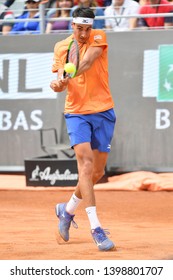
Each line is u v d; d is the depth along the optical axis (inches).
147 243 746.2
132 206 1111.6
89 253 682.8
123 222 948.6
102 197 1201.4
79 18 696.4
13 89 1391.5
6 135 1397.6
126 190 1255.5
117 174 1344.7
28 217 982.4
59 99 1366.9
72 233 821.2
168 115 1323.8
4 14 1531.7
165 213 1042.1
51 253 684.1
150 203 1140.5
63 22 1433.3
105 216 1010.7
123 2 1417.3
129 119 1341.0
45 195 1228.5
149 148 1332.4
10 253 684.7
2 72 1396.4
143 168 1334.9
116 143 1346.0
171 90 1320.1
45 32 1389.0
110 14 1424.7
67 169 1273.4
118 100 1343.5
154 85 1328.7
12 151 1397.6
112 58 1346.0
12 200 1173.7
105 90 722.8
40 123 1379.2
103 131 720.3
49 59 1370.6
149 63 1330.0
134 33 1333.7
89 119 711.1
